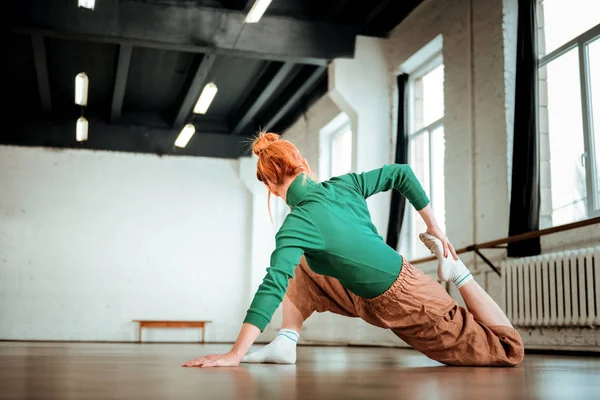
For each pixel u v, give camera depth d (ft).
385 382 5.35
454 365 8.34
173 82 36.29
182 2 27.09
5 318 39.60
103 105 40.55
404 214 27.45
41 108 40.32
